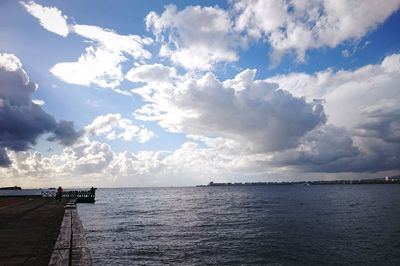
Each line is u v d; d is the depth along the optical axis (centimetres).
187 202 9912
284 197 12000
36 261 783
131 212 5950
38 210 2391
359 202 8225
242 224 4031
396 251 2350
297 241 2794
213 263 2062
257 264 2045
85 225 3969
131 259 2128
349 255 2256
